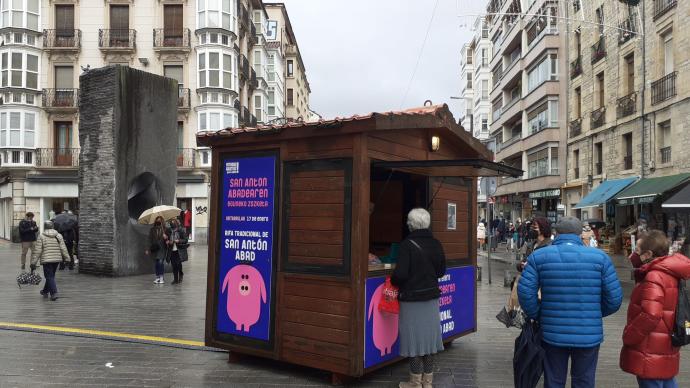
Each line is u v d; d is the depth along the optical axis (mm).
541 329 3883
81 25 33000
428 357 4824
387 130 4934
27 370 5527
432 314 4773
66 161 32781
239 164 5758
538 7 32625
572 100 29469
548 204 34656
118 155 14008
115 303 9844
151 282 12953
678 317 3592
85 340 6863
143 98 14672
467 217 6766
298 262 5223
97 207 14219
